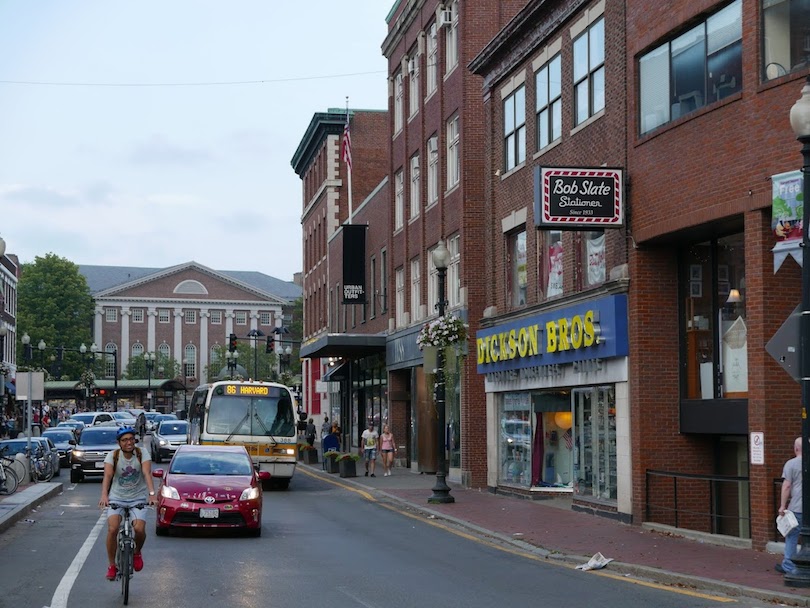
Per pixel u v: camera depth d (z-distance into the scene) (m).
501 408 31.66
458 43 36.50
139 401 106.19
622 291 22.42
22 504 25.38
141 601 13.06
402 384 45.84
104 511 26.50
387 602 13.09
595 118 24.39
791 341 14.25
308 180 72.06
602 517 23.62
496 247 31.73
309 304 70.81
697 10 19.47
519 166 29.70
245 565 16.53
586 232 25.14
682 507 21.62
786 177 16.52
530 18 28.00
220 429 33.53
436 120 39.50
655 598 13.47
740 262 20.12
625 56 22.64
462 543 19.98
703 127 19.36
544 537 20.11
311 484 36.66
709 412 20.72
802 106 14.20
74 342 131.25
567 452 29.16
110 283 162.75
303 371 76.00
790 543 14.55
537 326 26.98
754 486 17.62
